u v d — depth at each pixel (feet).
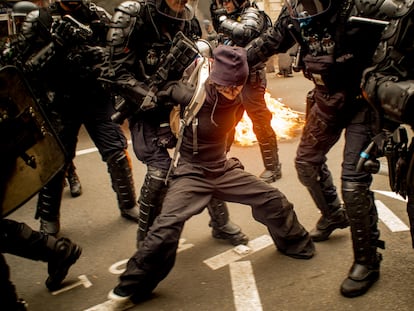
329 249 9.66
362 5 6.83
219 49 7.75
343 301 8.04
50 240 8.25
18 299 6.51
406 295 8.05
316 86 8.27
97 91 10.05
